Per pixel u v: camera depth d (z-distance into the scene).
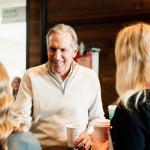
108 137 1.56
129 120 1.25
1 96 1.12
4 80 1.14
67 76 2.12
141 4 3.04
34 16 3.53
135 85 1.32
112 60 3.17
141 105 1.26
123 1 3.13
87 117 2.18
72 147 1.82
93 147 1.63
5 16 4.32
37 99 2.07
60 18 3.43
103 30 3.23
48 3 3.47
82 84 2.16
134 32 1.35
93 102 2.22
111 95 3.16
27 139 1.25
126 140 1.24
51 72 2.10
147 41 1.33
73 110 2.09
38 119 2.09
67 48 2.05
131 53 1.34
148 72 1.32
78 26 3.35
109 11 3.20
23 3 4.14
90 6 3.29
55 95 2.08
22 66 6.18
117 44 1.40
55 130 2.06
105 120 1.73
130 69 1.34
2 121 1.13
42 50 3.46
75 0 3.35
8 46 6.60
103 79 3.21
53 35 2.04
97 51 3.12
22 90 2.09
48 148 2.07
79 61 3.00
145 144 1.23
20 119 1.96
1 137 1.10
